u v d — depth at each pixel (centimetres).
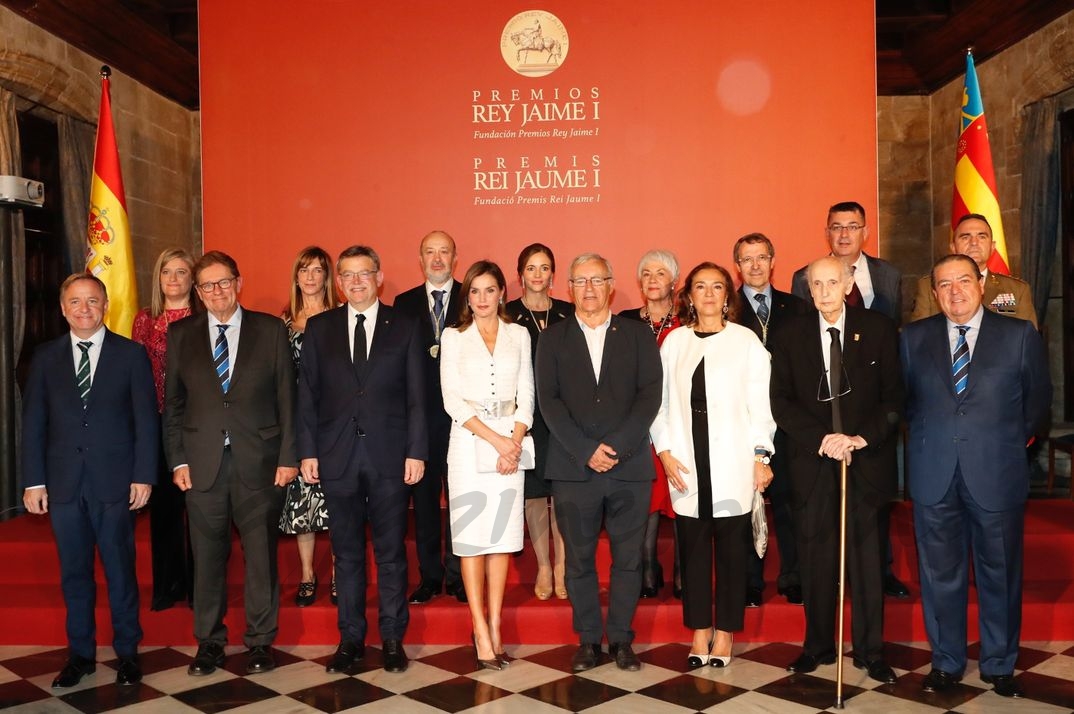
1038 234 657
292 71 538
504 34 535
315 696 324
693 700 315
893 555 406
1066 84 638
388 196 539
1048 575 411
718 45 530
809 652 341
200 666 347
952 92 802
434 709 310
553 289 539
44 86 609
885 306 407
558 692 324
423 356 356
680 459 342
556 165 537
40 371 344
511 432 346
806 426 325
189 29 726
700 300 341
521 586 415
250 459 346
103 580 412
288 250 540
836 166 528
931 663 341
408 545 429
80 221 649
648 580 391
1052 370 678
